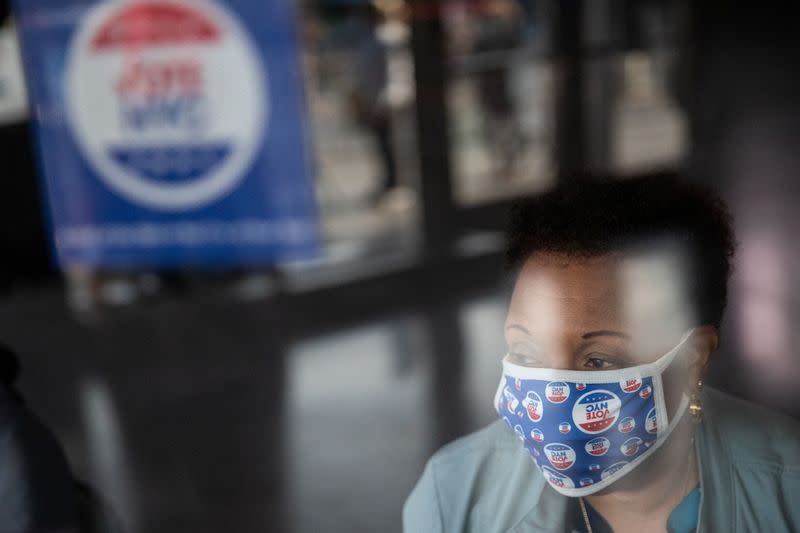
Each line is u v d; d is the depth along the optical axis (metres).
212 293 4.24
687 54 5.84
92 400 3.31
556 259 0.73
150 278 4.29
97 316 4.10
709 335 0.77
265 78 4.06
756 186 4.52
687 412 0.80
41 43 4.07
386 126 5.45
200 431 2.99
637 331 0.73
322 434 2.88
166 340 3.78
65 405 3.29
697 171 4.89
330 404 3.09
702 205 0.75
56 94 4.15
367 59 5.36
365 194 5.46
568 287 0.73
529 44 5.26
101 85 4.11
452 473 0.87
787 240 3.72
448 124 4.68
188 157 4.18
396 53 5.36
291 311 3.94
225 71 4.04
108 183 4.27
